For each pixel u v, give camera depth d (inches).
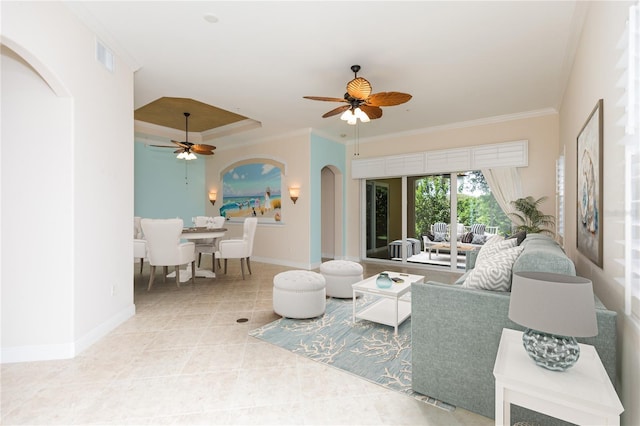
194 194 322.0
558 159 183.0
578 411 45.3
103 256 114.9
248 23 110.1
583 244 101.3
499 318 68.4
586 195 95.0
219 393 80.8
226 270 226.5
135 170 277.1
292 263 260.1
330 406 75.9
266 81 158.6
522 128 204.2
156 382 85.5
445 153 231.5
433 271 237.1
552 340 51.4
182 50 128.3
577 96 117.7
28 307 96.1
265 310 146.7
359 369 93.0
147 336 115.6
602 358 57.4
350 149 285.9
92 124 108.7
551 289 48.8
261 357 100.4
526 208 192.9
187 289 182.9
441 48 126.0
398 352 104.0
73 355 98.6
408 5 100.0
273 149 272.7
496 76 150.0
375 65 140.5
